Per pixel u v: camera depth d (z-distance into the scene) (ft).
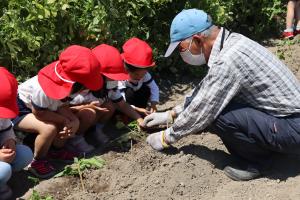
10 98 9.21
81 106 11.15
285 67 10.11
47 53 12.01
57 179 10.45
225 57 9.67
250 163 10.54
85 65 9.75
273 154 10.69
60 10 11.86
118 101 11.80
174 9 14.65
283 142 10.00
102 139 11.78
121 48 13.41
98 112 11.55
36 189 10.13
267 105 9.98
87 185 10.37
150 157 11.07
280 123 9.94
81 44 12.66
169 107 13.58
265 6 18.40
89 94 11.28
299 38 18.47
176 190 10.18
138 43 11.72
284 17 19.67
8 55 11.55
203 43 9.96
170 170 10.62
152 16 14.06
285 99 9.89
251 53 9.77
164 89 14.57
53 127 10.26
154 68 14.60
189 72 15.43
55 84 9.95
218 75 9.64
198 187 10.30
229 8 16.55
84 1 12.58
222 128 10.09
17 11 11.40
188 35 9.93
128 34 13.51
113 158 11.18
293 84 9.99
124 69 11.23
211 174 10.64
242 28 18.61
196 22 9.88
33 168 10.50
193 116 10.05
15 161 9.96
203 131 12.22
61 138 10.77
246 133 9.98
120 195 10.02
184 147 11.44
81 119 11.11
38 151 10.43
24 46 11.71
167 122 11.59
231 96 9.77
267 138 9.93
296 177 10.50
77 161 10.68
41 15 11.45
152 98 12.67
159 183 10.32
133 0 13.34
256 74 9.75
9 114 9.18
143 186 10.23
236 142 10.20
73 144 11.29
